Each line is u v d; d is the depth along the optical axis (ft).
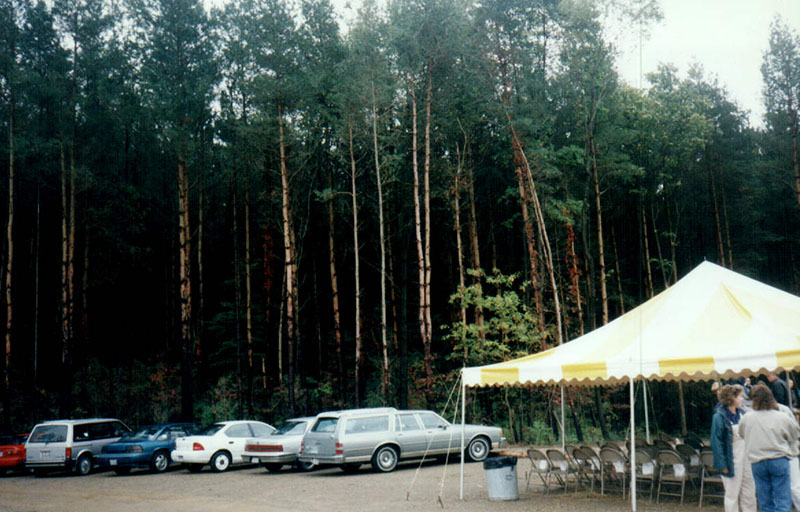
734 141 131.85
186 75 109.60
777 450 28.27
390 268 112.88
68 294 100.89
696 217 130.00
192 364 111.55
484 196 117.19
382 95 95.96
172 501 47.91
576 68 100.73
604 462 43.83
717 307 40.04
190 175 118.21
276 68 99.25
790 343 34.68
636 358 37.76
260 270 131.54
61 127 102.37
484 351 91.61
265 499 47.06
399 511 39.96
